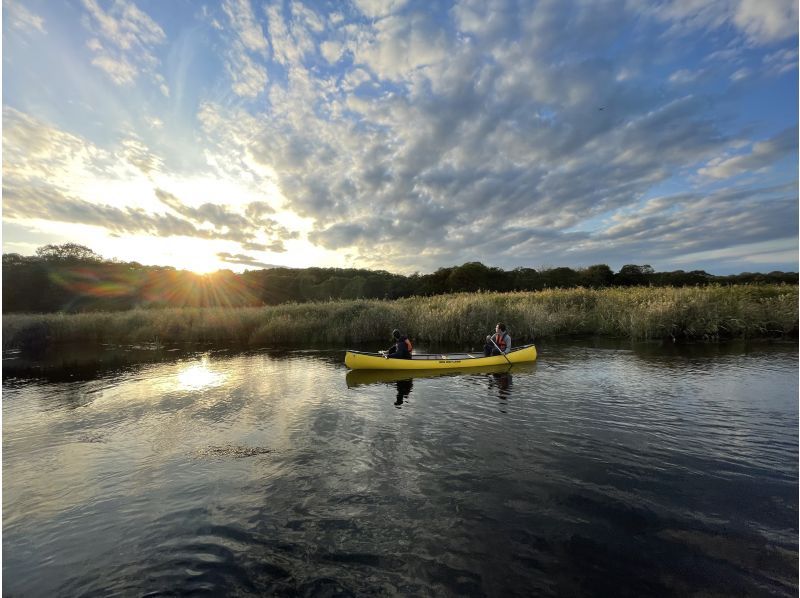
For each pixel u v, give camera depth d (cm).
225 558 420
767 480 544
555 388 1029
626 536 431
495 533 443
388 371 1302
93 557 432
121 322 2388
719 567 381
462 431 747
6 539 470
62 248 4388
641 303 1998
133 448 718
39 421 880
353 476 583
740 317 1756
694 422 764
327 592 366
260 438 745
